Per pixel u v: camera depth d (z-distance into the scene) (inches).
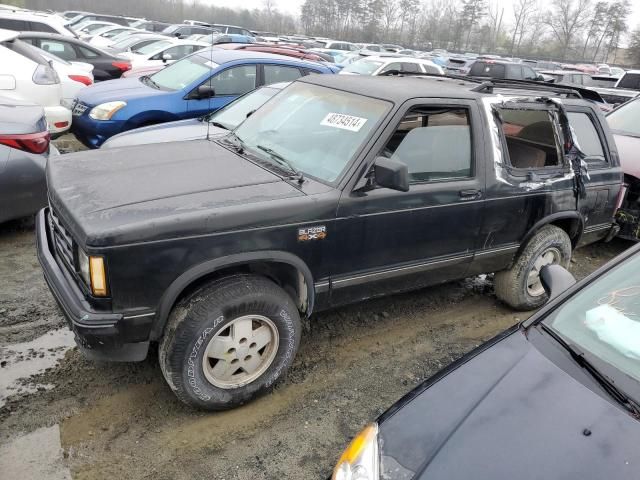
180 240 103.3
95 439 111.1
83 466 104.3
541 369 85.0
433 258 144.3
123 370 133.0
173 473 104.7
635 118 271.3
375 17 2842.0
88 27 1026.7
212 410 121.3
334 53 1034.7
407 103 131.9
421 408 81.7
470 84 165.3
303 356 145.6
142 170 127.7
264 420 120.9
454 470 70.3
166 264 103.0
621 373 83.5
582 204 174.2
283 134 146.6
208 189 116.8
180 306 110.6
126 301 102.0
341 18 2849.4
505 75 724.0
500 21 2827.3
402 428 78.9
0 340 140.9
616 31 2721.5
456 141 143.3
